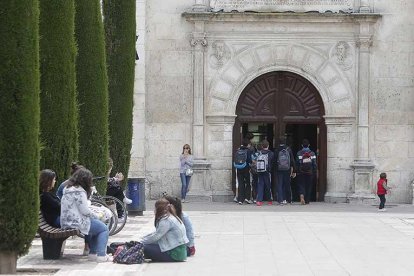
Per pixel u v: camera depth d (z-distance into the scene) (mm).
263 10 26406
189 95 26422
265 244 16156
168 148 26391
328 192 26547
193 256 14430
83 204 13328
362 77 26297
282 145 25641
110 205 17656
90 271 12508
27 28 11625
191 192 26188
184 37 26375
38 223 12305
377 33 26391
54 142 15281
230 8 26453
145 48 26281
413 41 26375
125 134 20906
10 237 11742
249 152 25625
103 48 17906
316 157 26781
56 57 15094
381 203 23875
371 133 26406
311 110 26672
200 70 26297
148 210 23219
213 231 18344
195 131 26312
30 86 11734
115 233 16953
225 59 26438
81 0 17562
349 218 21484
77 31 17562
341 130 26438
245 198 25781
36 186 11977
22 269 12586
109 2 20812
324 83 26469
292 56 26469
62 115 15312
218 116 26312
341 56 26438
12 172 11656
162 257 13625
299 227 19250
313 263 13719
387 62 26406
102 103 17828
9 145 11625
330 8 26531
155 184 26391
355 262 13859
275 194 26719
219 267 13203
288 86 26750
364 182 26234
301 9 26484
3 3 11461
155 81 26375
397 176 26375
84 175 13477
